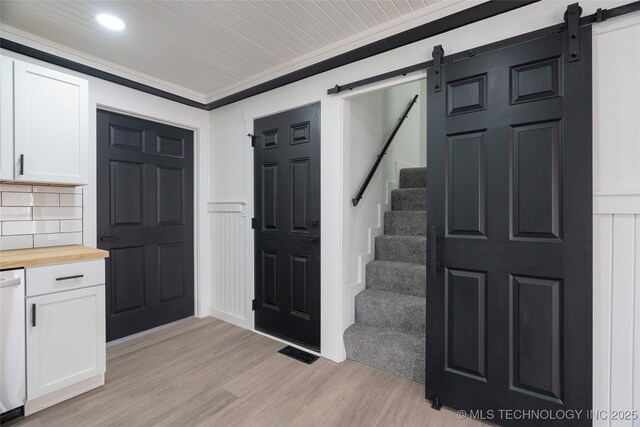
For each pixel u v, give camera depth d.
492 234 1.62
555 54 1.45
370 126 2.82
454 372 1.74
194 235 3.28
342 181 2.31
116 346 2.57
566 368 1.44
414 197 3.18
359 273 2.61
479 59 1.65
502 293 1.60
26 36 2.07
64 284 1.78
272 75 2.63
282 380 2.05
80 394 1.88
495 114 1.60
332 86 2.32
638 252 1.35
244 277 3.00
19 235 2.08
